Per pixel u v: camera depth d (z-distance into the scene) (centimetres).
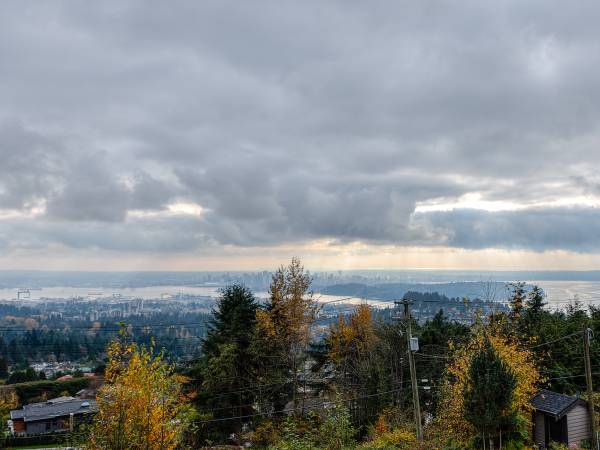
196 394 3650
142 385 1421
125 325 1505
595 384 3481
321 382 4119
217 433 3556
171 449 1450
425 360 4188
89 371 9044
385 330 4519
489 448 2184
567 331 3656
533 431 2616
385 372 4131
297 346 3688
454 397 2431
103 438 1369
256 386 3672
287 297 3631
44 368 9988
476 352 2122
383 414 3572
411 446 2666
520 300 3941
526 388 2430
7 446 3281
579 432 2478
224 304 4084
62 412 5853
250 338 3803
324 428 2817
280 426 3341
